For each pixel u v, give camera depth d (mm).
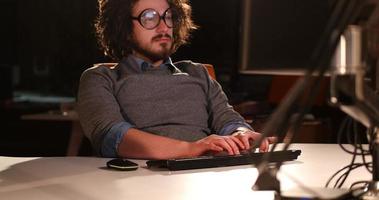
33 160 1508
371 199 907
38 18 6637
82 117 1801
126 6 1979
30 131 6617
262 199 1023
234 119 1959
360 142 1124
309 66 717
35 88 6766
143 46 1950
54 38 6602
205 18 5582
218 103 2008
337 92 806
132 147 1610
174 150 1572
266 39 937
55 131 6547
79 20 6410
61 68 6625
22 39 6719
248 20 943
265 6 933
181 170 1342
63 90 6664
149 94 1878
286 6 920
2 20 6727
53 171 1328
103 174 1286
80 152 4254
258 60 944
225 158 1399
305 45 913
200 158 1372
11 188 1119
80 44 6441
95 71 1856
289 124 756
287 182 1198
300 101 738
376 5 796
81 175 1272
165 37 1944
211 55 5586
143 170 1348
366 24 805
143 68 1934
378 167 967
